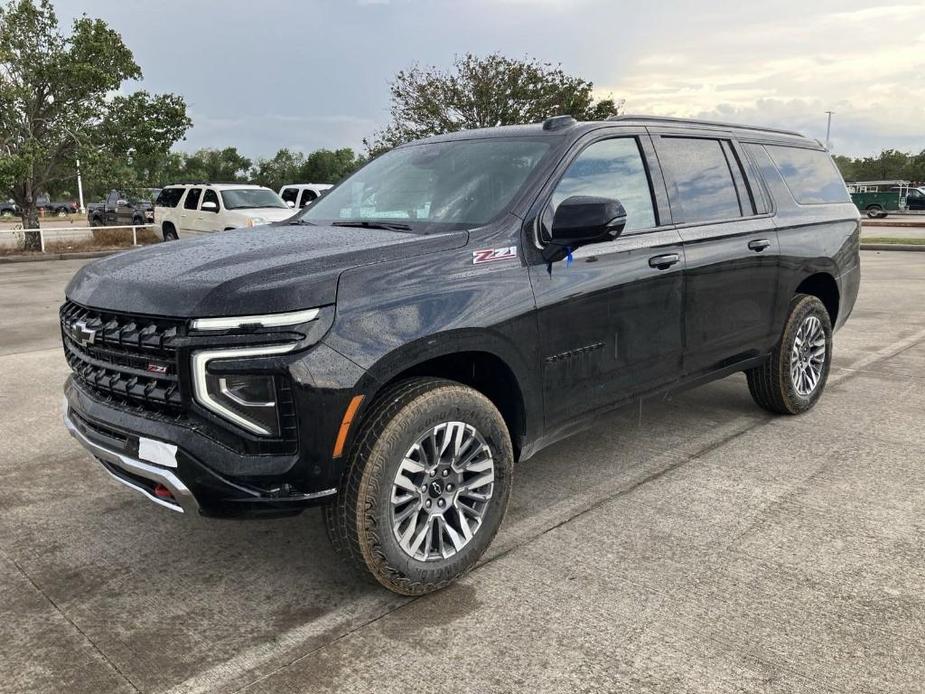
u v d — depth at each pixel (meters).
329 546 3.53
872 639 2.70
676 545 3.43
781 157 5.23
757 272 4.66
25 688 2.51
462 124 25.72
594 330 3.61
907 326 8.81
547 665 2.58
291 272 2.75
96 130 22.73
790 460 4.50
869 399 5.78
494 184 3.58
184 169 79.44
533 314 3.29
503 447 3.20
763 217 4.80
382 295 2.84
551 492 4.07
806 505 3.85
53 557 3.43
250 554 3.46
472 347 3.04
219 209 18.12
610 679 2.50
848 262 5.63
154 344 2.71
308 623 2.88
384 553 2.87
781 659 2.59
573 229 3.16
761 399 5.27
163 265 3.04
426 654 2.66
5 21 20.98
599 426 5.20
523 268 3.30
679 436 4.97
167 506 2.88
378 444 2.79
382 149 27.02
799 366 5.23
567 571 3.22
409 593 3.00
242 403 2.63
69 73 21.28
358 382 2.69
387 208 3.80
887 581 3.10
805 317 5.17
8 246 24.14
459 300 3.02
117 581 3.21
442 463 3.02
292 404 2.62
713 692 2.43
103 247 23.12
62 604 3.03
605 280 3.62
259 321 2.59
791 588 3.05
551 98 25.62
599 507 3.86
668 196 4.13
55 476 4.38
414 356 2.85
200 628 2.85
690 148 4.42
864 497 3.95
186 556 3.44
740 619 2.83
